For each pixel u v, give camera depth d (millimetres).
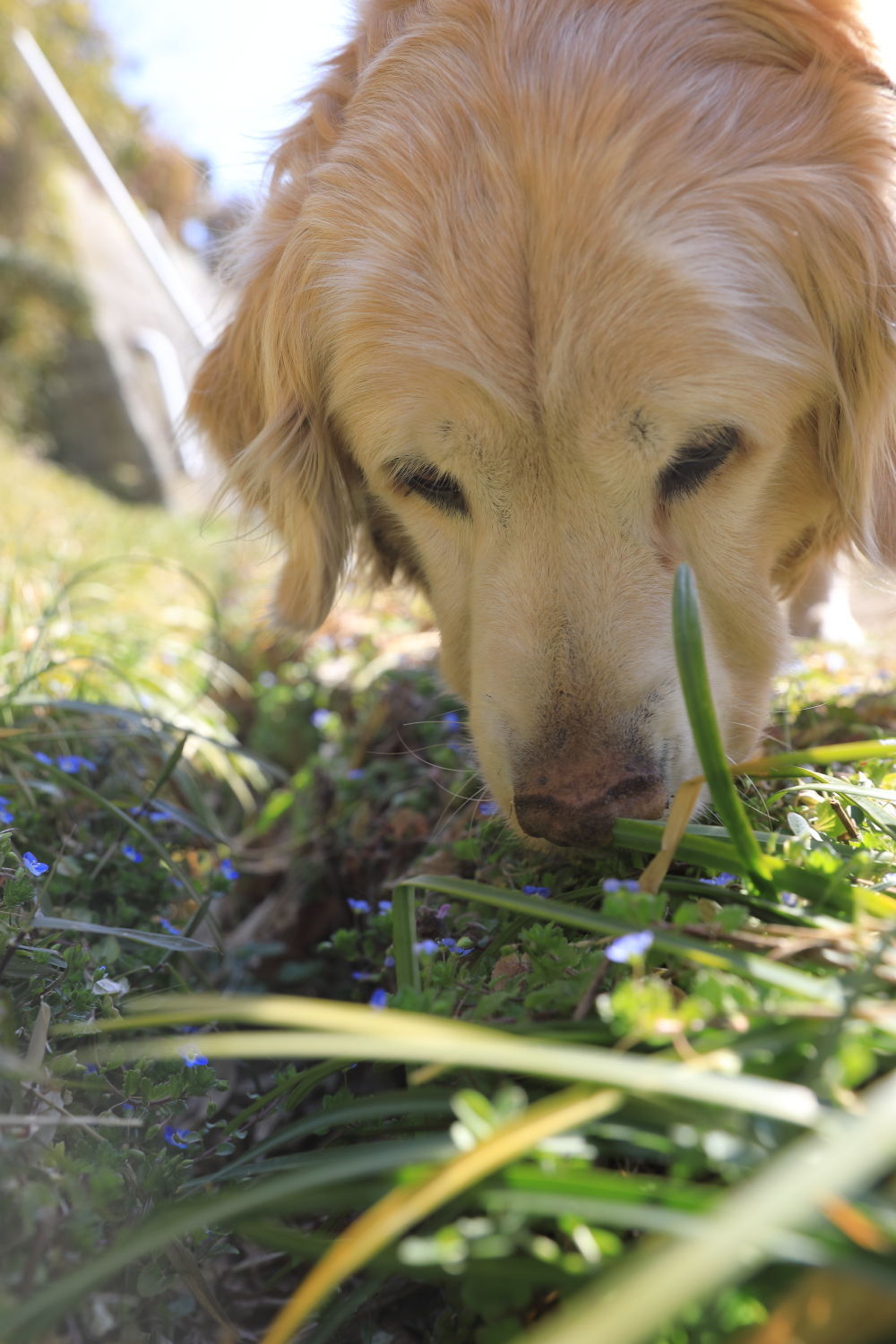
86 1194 227
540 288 348
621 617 346
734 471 371
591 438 348
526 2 382
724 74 373
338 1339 270
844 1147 150
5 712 448
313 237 401
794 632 548
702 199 356
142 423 2180
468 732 444
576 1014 240
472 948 308
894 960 233
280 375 428
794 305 372
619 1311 138
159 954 359
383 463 395
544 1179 192
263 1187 199
